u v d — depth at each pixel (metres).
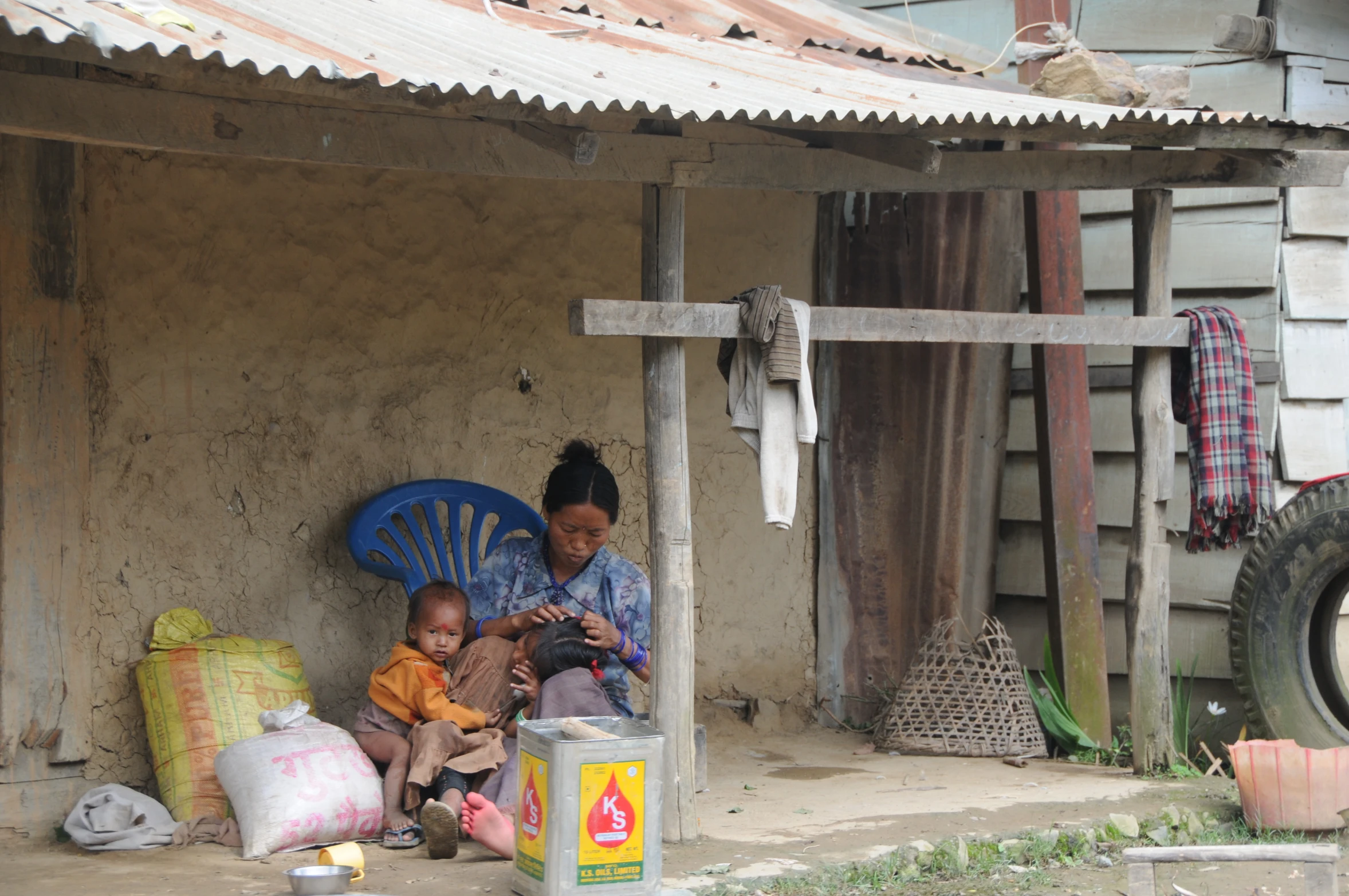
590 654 5.10
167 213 5.57
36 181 5.16
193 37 3.92
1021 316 5.75
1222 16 6.96
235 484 5.75
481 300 6.46
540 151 4.85
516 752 5.02
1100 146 7.02
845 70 6.17
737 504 7.32
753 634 7.37
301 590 5.92
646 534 6.96
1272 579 6.24
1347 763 5.20
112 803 4.96
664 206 5.01
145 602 5.50
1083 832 5.18
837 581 7.56
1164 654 6.26
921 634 7.57
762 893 4.40
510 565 5.45
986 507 7.64
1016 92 6.82
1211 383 6.08
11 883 4.45
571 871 4.06
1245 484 6.07
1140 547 6.26
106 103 4.15
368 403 6.11
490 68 4.51
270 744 4.95
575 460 5.33
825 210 7.59
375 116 4.60
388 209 6.17
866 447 7.59
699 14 7.01
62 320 5.23
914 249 7.59
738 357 5.10
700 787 5.84
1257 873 4.88
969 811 5.51
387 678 5.19
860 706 7.53
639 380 6.96
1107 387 7.36
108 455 5.41
